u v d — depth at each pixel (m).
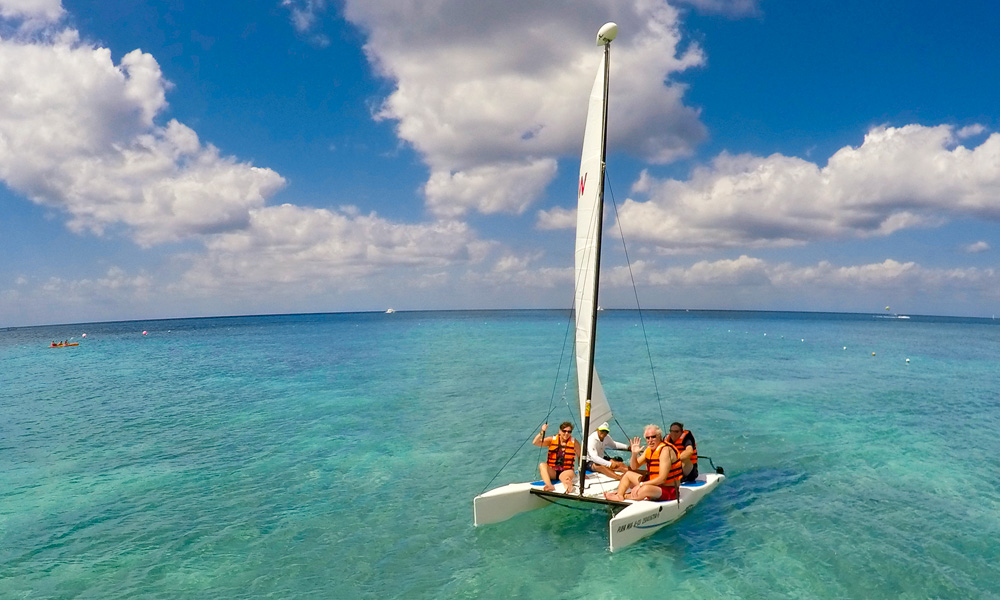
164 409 20.62
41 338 91.12
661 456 9.33
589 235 9.95
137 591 7.54
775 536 8.89
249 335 78.69
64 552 8.74
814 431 15.92
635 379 26.75
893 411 18.83
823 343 51.56
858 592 7.19
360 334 73.00
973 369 30.95
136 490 11.62
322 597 7.32
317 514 10.17
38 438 16.36
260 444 15.27
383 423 17.67
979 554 8.19
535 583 7.59
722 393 22.61
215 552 8.67
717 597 7.13
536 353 41.31
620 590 7.35
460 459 13.65
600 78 9.66
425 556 8.44
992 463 12.76
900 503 10.27
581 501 9.87
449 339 58.53
